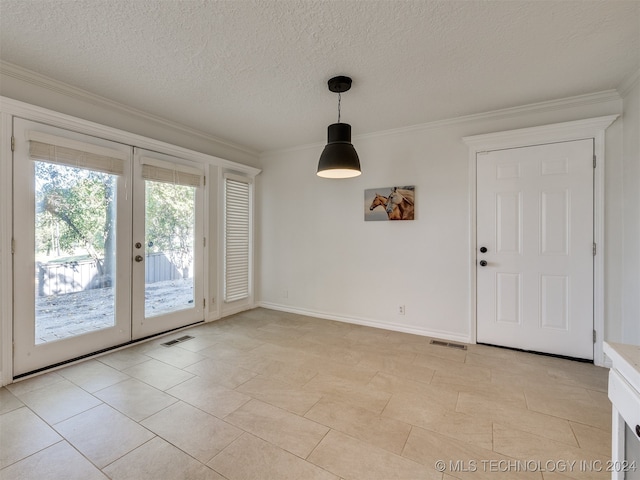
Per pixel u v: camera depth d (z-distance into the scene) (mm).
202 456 1514
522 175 2816
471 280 3031
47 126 2357
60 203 2451
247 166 4195
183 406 1937
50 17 1653
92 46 1930
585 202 2602
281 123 3258
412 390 2143
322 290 3957
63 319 2492
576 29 1734
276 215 4348
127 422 1772
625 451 860
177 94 2594
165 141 3244
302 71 2215
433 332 3246
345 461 1485
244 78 2318
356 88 2463
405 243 3391
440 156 3193
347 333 3344
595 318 2580
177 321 3375
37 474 1393
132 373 2373
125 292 2885
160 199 3188
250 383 2232
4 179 2148
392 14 1620
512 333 2889
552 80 2322
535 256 2783
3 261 2158
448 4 1544
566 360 2645
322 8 1576
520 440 1636
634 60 2053
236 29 1755
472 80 2324
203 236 3646
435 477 1392
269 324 3660
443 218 3186
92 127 2592
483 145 2961
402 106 2803
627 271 2424
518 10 1586
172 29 1759
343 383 2238
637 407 767
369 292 3617
